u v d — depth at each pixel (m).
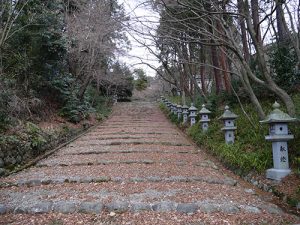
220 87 12.36
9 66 8.65
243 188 4.76
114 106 24.11
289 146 5.14
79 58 12.74
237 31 7.30
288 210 3.76
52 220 3.46
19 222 3.40
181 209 3.71
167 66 14.26
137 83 35.94
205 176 5.38
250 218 3.45
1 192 4.52
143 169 5.90
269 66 9.20
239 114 8.68
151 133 11.28
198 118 11.25
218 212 3.64
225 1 6.22
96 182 5.05
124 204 3.85
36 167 6.32
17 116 7.85
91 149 8.21
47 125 9.29
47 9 10.05
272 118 4.61
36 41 9.58
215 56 12.34
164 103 22.94
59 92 11.52
